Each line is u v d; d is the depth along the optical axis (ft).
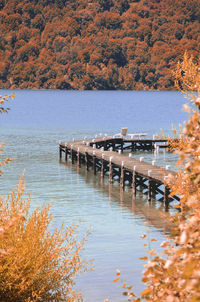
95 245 54.80
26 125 266.16
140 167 91.97
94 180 104.27
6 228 21.67
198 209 16.49
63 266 30.40
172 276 15.84
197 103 16.07
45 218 29.53
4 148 157.58
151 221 66.90
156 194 89.40
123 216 70.08
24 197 81.56
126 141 165.37
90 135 214.90
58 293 29.89
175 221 17.33
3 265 26.63
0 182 95.81
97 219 67.72
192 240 14.23
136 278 45.80
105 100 558.56
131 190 93.56
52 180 101.30
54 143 177.58
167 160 138.62
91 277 45.57
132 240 57.16
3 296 26.04
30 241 27.50
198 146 15.05
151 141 166.09
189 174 16.03
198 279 12.19
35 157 137.69
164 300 15.90
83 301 37.42
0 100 27.78
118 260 50.16
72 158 130.11
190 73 31.83
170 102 545.85
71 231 32.96
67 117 333.21
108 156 109.81
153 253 18.20
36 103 498.28
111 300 40.45
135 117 342.64
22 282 25.99
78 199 81.97
